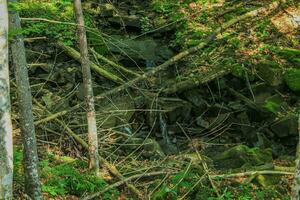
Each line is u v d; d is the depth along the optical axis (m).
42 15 12.76
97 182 8.63
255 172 9.30
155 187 8.87
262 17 13.76
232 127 11.27
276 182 9.27
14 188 7.66
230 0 14.80
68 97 10.98
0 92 4.93
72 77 11.85
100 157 9.44
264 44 12.91
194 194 8.75
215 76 11.76
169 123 11.19
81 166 9.31
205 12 14.14
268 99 11.48
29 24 12.31
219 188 8.94
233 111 11.35
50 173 8.41
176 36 13.27
